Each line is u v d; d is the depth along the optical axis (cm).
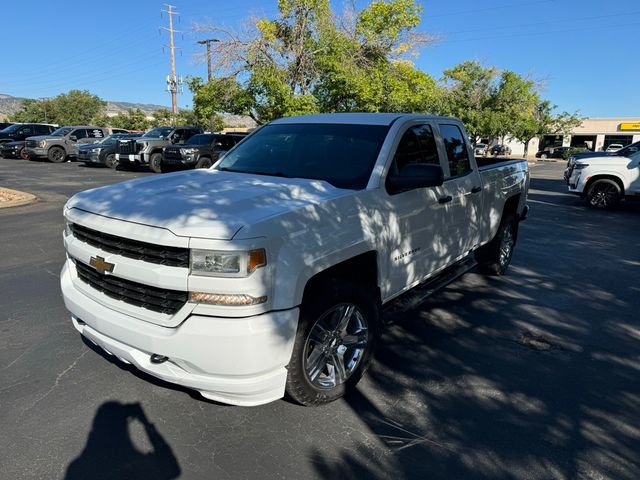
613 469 279
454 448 295
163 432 303
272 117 2083
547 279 639
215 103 2125
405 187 366
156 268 270
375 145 393
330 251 305
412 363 400
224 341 261
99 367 378
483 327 477
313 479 267
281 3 2052
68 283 339
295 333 284
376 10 2178
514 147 6919
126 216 290
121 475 266
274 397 294
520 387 367
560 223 1068
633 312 525
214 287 260
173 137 2192
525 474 274
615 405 345
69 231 340
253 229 266
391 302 424
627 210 1272
